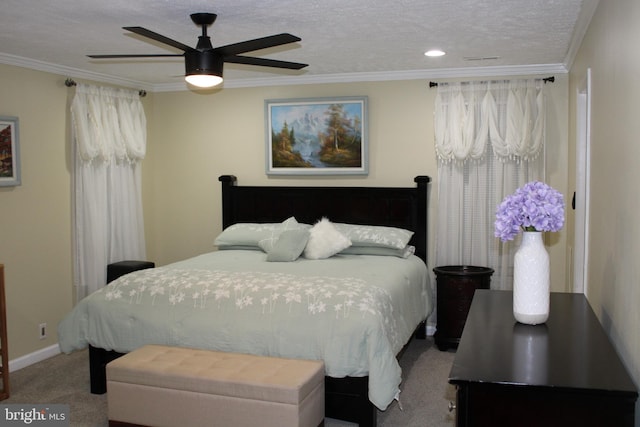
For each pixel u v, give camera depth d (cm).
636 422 178
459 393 167
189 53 317
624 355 199
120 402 315
